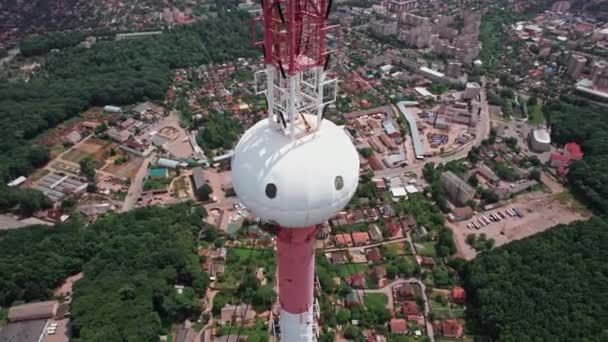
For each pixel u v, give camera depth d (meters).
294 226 49.81
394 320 139.00
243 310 143.25
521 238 171.00
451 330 136.88
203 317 141.88
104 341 123.88
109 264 148.75
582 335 125.38
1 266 144.75
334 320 138.12
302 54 48.12
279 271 59.53
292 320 64.75
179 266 151.75
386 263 160.25
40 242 157.62
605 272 142.88
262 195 47.12
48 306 140.12
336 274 155.88
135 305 135.00
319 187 46.62
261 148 48.41
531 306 133.38
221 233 172.50
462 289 149.25
